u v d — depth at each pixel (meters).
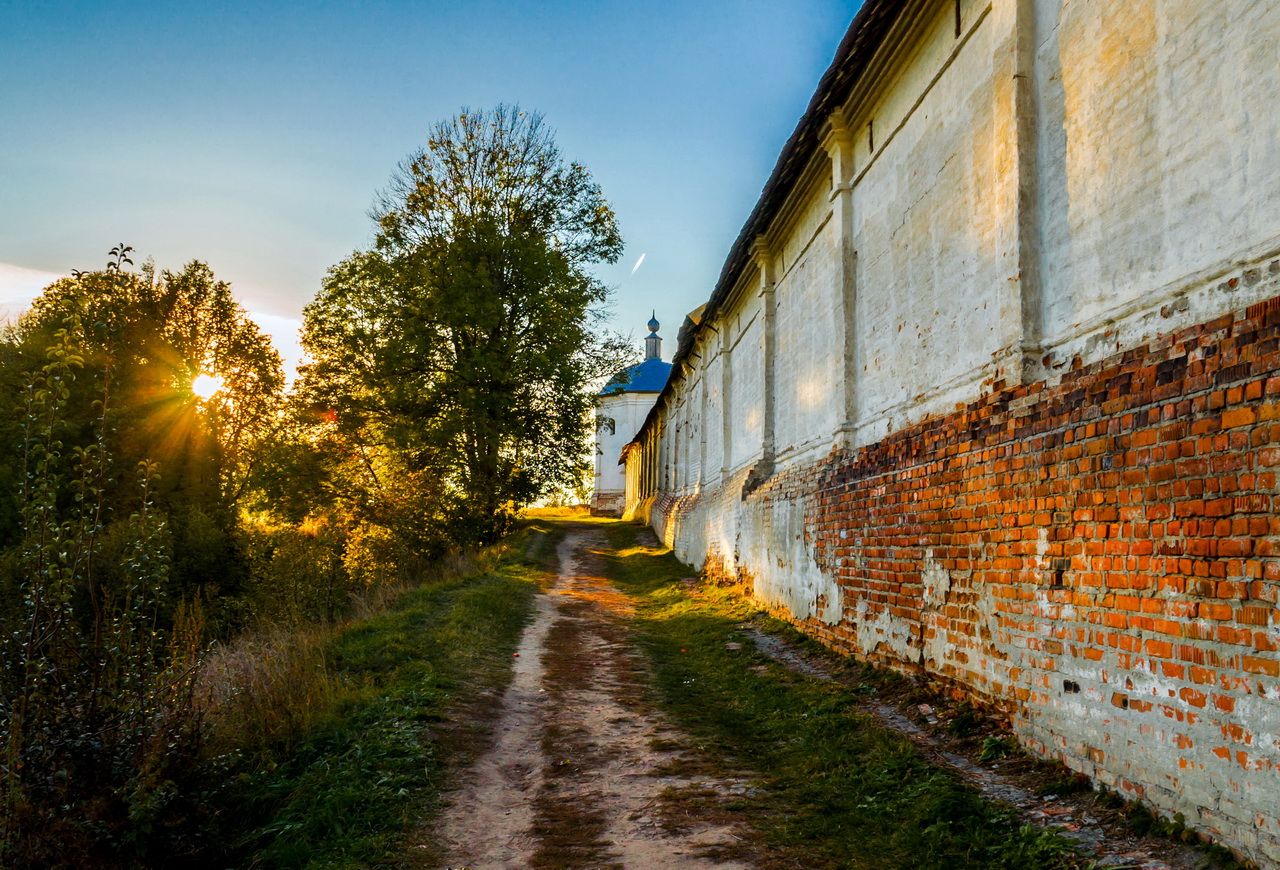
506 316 24.03
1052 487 4.89
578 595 16.56
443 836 4.65
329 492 21.58
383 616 11.46
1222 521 3.54
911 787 4.75
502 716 7.34
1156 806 3.86
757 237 13.52
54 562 4.80
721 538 16.39
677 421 27.56
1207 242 3.97
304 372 23.73
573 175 25.89
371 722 6.60
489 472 24.11
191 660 5.79
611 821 4.82
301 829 4.68
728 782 5.41
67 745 4.46
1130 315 4.53
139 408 21.12
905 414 7.59
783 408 12.66
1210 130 3.99
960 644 6.01
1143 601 4.03
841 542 8.80
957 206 6.64
